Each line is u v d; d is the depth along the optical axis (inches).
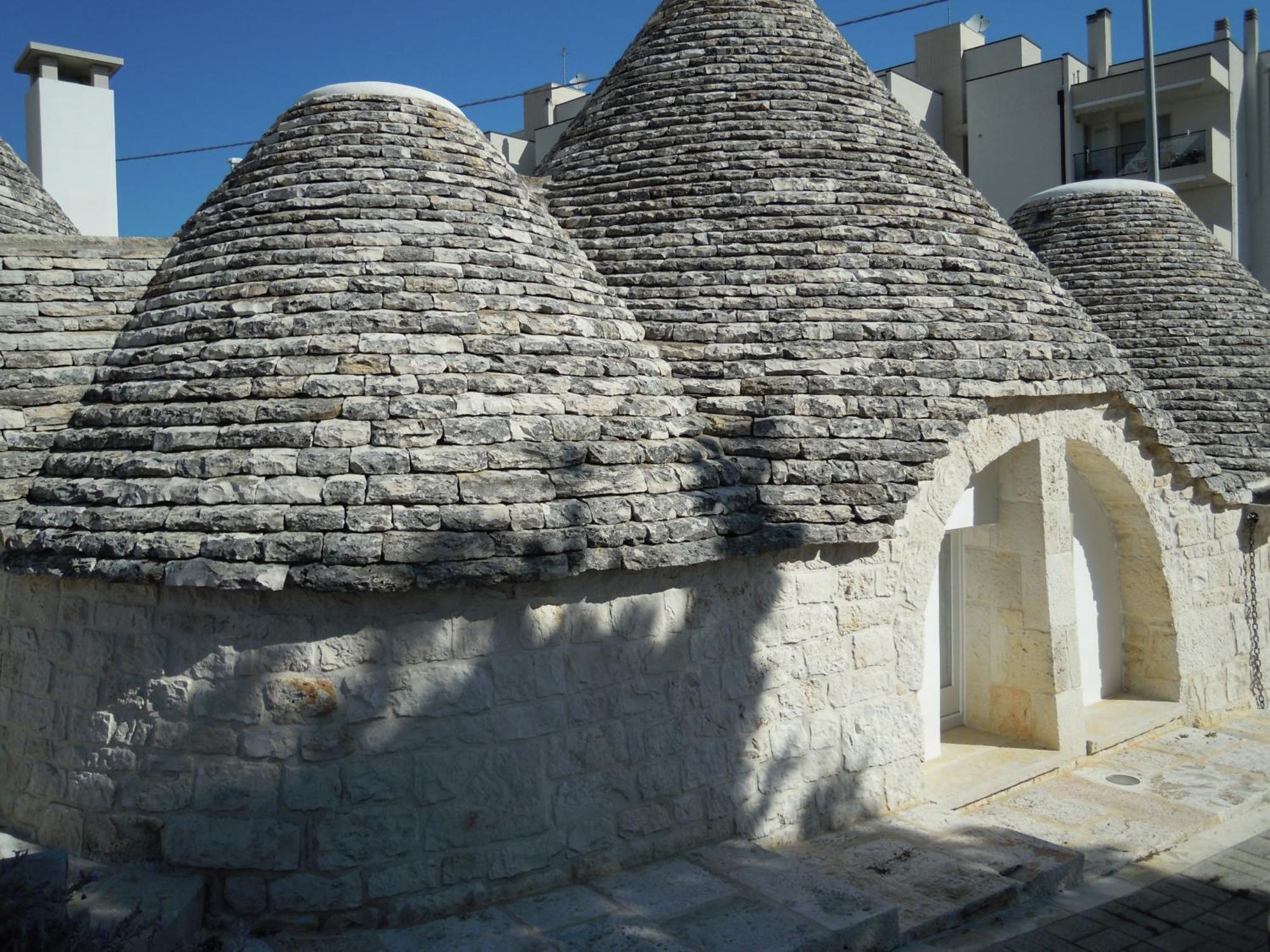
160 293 300.2
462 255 293.9
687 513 284.0
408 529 245.0
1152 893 308.5
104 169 604.1
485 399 267.0
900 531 335.6
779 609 310.3
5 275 327.0
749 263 364.5
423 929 244.8
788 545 302.2
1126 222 525.0
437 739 251.9
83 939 202.4
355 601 247.1
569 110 1250.6
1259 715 469.1
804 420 331.9
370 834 246.2
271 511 244.7
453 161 318.7
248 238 295.0
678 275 363.9
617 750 275.9
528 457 264.4
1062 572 391.2
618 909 254.2
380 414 257.1
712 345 347.3
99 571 248.8
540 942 239.0
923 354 353.4
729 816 298.0
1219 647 465.1
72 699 263.0
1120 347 491.5
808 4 450.0
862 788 329.4
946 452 344.2
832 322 352.8
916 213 389.7
